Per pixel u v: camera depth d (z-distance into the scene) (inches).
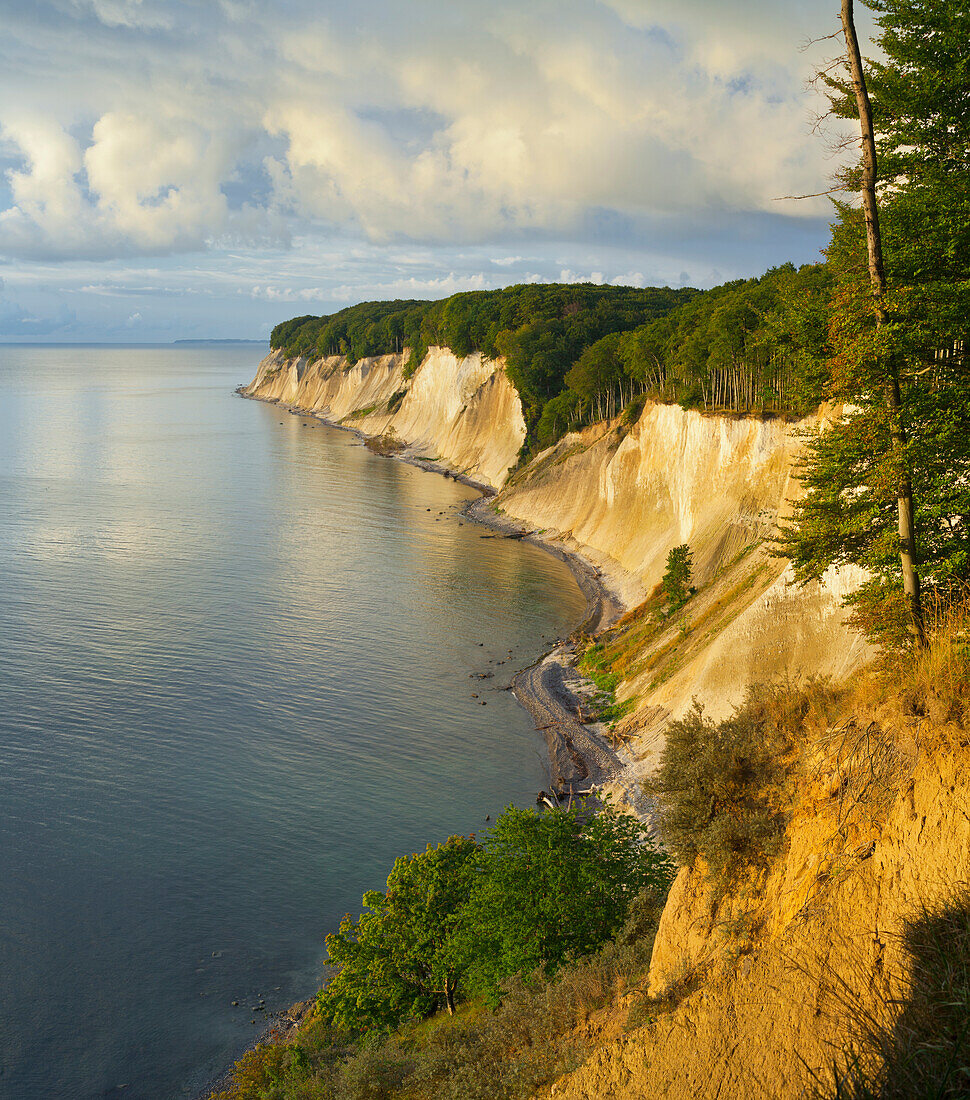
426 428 7534.5
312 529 4537.4
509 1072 566.3
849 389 685.9
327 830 1804.9
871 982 350.3
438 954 1075.3
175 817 1838.1
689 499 3253.0
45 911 1549.0
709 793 517.7
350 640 2898.6
